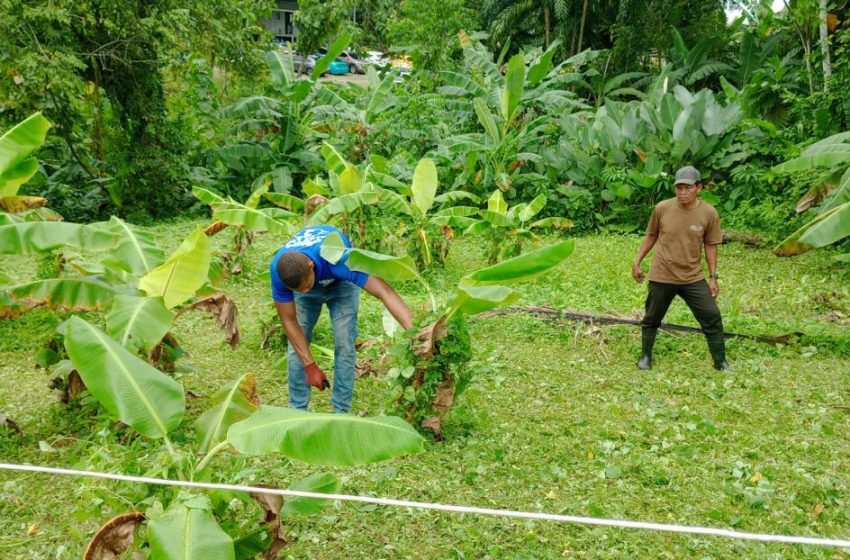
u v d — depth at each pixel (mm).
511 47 29688
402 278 4672
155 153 14164
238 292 8969
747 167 13203
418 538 3764
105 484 3137
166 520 2648
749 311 8234
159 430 3291
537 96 16734
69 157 15117
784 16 16859
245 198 15266
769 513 4012
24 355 6512
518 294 3973
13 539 3689
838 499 4160
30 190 13656
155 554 2531
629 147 13727
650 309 6352
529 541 3707
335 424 2963
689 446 4805
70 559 3494
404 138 15758
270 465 4496
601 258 10562
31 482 4254
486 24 29172
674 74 22953
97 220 14062
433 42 20719
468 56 17484
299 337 4762
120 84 13750
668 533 3805
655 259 6301
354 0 18984
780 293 8891
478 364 6344
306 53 19016
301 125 16016
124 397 3307
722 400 5695
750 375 6266
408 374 4590
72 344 3438
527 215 9875
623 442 4918
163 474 3059
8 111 12539
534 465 4562
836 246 11133
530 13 28703
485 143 14539
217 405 3658
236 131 14977
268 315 6906
